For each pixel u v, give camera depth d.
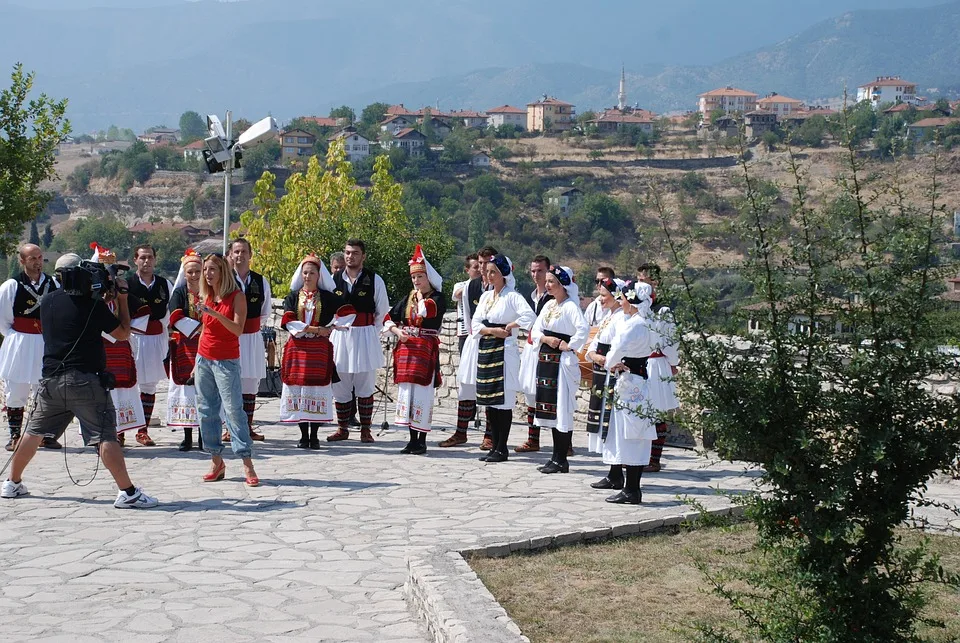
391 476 9.68
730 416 4.73
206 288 9.07
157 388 16.25
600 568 6.75
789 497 4.75
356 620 5.74
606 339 8.98
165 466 10.01
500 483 9.40
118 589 6.17
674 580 6.54
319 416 11.04
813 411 4.76
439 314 11.01
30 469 9.75
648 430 8.42
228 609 5.85
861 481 4.79
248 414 11.61
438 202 185.88
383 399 15.58
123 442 11.07
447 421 13.70
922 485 4.81
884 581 4.73
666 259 4.86
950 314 4.62
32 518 7.85
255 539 7.35
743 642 5.50
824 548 4.73
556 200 181.25
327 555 6.97
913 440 4.62
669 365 8.66
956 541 7.30
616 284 8.85
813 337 4.72
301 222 23.56
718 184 180.75
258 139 14.12
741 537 7.49
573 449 11.56
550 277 9.89
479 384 10.56
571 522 7.84
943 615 5.96
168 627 5.54
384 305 11.62
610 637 5.55
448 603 5.48
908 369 4.61
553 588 6.35
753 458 4.89
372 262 20.94
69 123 26.89
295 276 11.12
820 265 4.68
